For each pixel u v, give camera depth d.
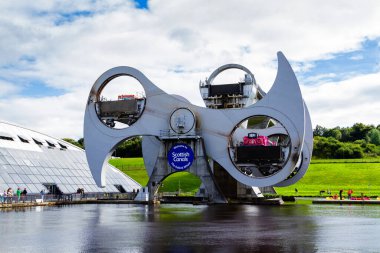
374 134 198.00
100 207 44.41
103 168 55.22
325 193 78.75
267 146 50.97
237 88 58.00
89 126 55.81
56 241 20.06
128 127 54.50
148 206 46.91
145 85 54.31
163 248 18.16
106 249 17.94
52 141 68.56
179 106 53.16
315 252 17.17
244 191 58.38
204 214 35.34
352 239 20.70
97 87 55.84
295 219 31.03
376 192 78.25
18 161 54.53
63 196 52.97
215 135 52.00
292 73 49.59
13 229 24.50
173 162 52.59
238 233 22.91
